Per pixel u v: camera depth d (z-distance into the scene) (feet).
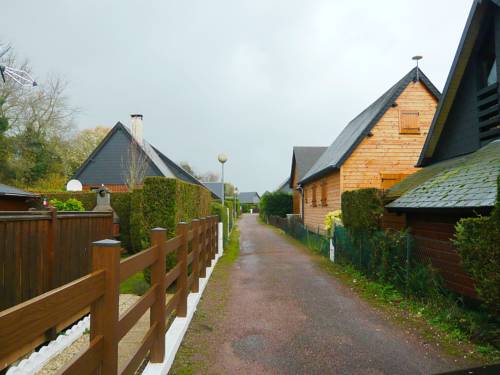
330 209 52.29
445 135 30.42
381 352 13.34
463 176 21.42
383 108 46.83
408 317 17.48
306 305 19.72
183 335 14.75
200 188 33.73
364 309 18.98
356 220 28.09
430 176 26.84
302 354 13.20
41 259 14.52
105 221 21.54
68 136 91.76
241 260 36.32
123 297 22.09
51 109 86.89
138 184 64.54
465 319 15.81
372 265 24.90
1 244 12.06
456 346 13.83
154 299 10.89
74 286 5.68
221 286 24.17
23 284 13.28
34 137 82.12
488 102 24.62
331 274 28.71
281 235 69.10
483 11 24.39
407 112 47.21
